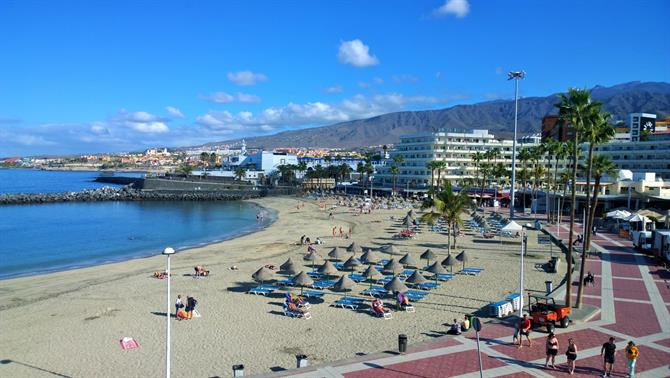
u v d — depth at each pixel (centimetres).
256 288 4597
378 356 2758
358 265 5141
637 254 6134
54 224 11381
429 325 3528
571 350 2506
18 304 4331
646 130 15888
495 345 2916
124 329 3559
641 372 2530
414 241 7850
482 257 6234
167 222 11931
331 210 14562
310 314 3847
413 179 19838
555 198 12131
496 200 14438
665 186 11150
